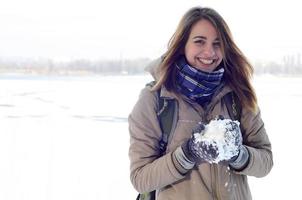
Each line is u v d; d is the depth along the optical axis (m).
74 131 12.04
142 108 2.04
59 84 47.38
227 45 2.06
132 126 2.06
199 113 2.02
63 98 25.55
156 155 2.04
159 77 2.05
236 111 2.10
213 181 1.96
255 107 2.11
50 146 9.38
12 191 5.62
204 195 1.96
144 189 1.99
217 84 2.03
